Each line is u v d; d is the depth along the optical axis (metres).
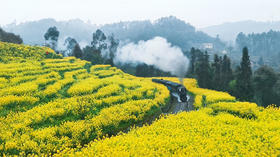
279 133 15.86
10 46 55.91
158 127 18.59
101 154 14.01
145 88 37.09
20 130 17.62
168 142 15.09
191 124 18.88
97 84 35.25
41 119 19.81
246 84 50.91
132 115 22.86
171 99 35.72
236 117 20.28
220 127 17.58
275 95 47.69
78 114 22.50
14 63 44.00
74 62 60.41
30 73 37.78
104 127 20.22
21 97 24.12
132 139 16.02
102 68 59.06
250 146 13.86
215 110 25.30
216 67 63.41
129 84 38.94
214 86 61.66
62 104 24.20
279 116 19.88
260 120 19.27
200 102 30.88
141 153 13.73
